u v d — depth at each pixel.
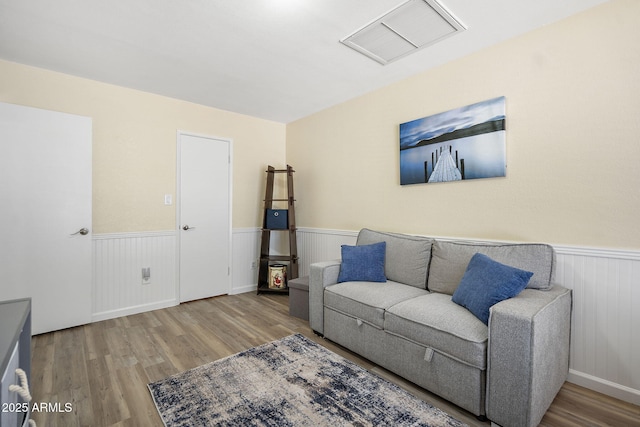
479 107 2.30
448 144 2.49
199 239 3.57
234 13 1.87
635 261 1.70
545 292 1.77
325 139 3.71
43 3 1.77
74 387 1.81
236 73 2.72
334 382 1.87
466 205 2.42
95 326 2.76
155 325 2.79
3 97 2.47
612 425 1.52
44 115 2.55
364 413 1.58
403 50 2.32
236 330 2.68
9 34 2.10
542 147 2.02
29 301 1.44
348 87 3.05
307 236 3.97
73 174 2.68
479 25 2.00
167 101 3.32
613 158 1.76
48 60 2.48
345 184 3.45
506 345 1.44
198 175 3.56
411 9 1.84
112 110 2.97
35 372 1.97
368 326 2.10
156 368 2.03
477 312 1.68
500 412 1.46
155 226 3.24
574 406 1.67
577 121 1.88
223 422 1.51
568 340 1.84
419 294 2.21
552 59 1.97
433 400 1.72
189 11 1.85
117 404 1.66
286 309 3.27
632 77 1.70
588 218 1.85
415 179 2.72
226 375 1.94
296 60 2.48
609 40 1.77
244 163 3.96
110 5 1.80
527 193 2.09
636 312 1.70
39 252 2.54
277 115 3.97
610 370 1.78
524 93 2.09
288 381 1.88
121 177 3.03
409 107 2.80
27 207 2.48
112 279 2.98
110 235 2.96
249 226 4.03
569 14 1.89
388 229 3.02
